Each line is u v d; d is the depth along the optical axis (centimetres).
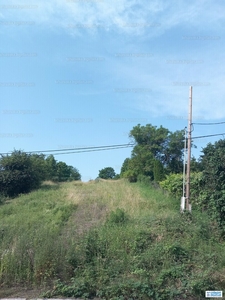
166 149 4438
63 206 1922
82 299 660
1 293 679
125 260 816
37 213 1781
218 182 1238
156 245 930
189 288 677
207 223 1237
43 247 804
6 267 746
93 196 2319
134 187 3005
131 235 1023
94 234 980
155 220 1257
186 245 955
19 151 3212
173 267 772
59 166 5734
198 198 1666
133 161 4066
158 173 3170
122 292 661
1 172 3011
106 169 7888
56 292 679
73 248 830
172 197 2088
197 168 2617
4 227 1181
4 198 2630
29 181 3041
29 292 693
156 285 688
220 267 790
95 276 727
